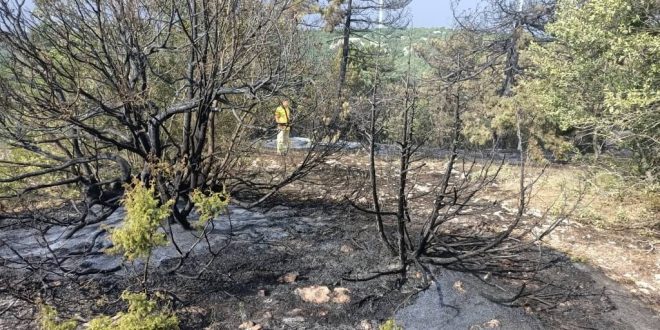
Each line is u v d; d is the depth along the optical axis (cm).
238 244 479
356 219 567
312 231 523
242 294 397
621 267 518
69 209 574
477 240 518
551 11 1513
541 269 458
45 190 597
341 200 641
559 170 1003
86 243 470
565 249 556
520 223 632
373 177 427
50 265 426
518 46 1597
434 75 1441
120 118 449
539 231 607
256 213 572
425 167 932
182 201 556
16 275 409
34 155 565
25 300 363
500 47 1678
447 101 1155
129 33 468
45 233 491
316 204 620
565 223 643
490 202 721
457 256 462
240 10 464
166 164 442
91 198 504
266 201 620
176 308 371
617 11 611
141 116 470
